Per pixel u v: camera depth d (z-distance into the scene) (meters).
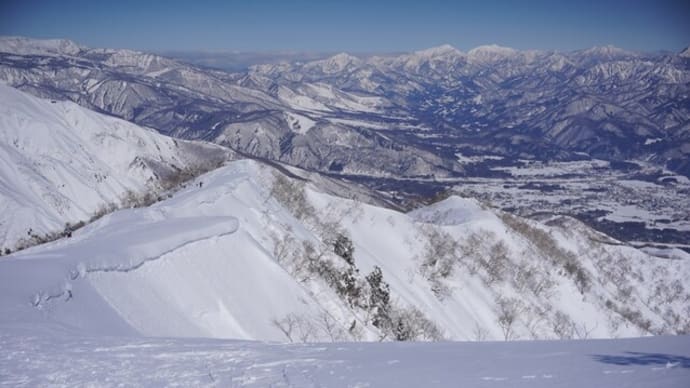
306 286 51.91
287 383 16.70
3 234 132.12
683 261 139.38
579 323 95.56
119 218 53.03
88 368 17.92
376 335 52.03
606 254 135.38
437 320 70.12
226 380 17.02
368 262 75.44
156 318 33.66
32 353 19.36
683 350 20.55
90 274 32.78
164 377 17.25
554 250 118.88
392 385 16.31
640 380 15.66
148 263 37.62
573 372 17.05
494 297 88.38
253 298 41.81
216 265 42.38
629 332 100.25
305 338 40.53
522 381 16.25
